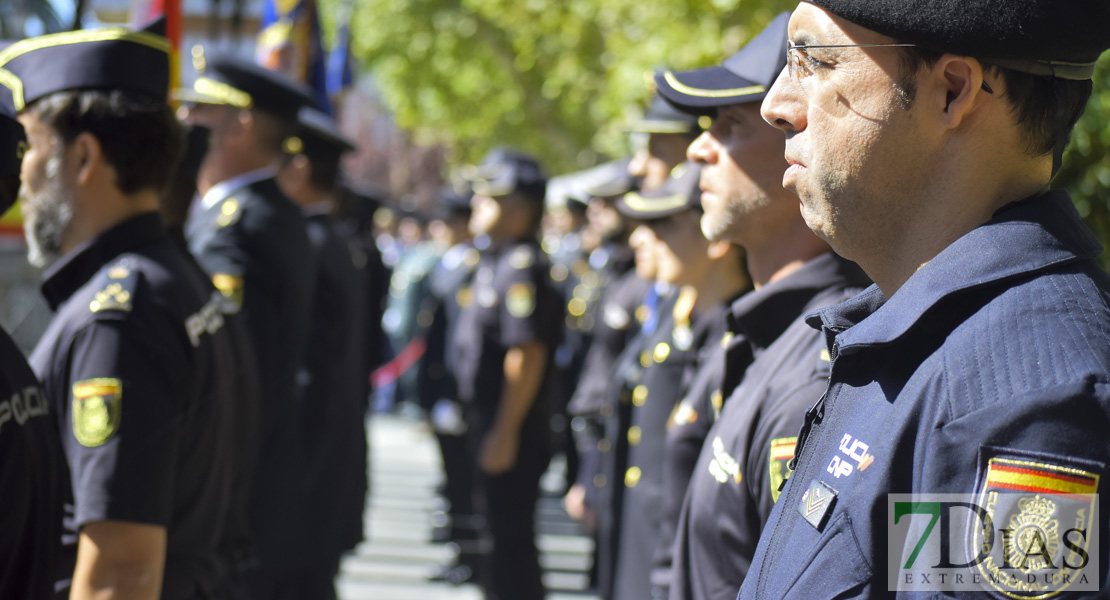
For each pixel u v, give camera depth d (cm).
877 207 174
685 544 298
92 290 315
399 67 3234
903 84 168
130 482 298
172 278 329
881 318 168
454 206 1195
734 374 327
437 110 3412
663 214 425
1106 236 598
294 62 826
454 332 1026
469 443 844
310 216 626
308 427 580
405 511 1240
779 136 301
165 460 307
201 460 331
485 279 841
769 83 299
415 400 1916
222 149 532
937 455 149
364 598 907
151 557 301
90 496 296
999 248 160
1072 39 162
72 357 308
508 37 3148
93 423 299
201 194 534
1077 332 147
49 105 331
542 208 858
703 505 281
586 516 813
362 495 647
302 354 564
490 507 778
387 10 3170
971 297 160
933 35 162
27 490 243
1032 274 157
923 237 173
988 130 167
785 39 305
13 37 507
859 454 162
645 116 588
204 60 551
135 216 336
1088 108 561
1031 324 150
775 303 298
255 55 827
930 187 171
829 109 175
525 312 767
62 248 338
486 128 3438
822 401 185
